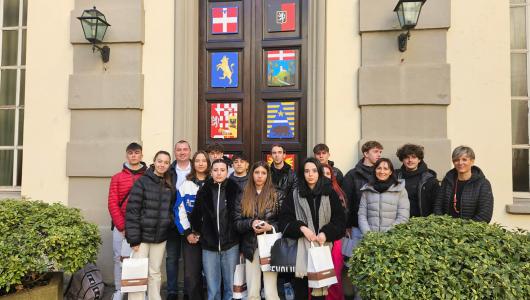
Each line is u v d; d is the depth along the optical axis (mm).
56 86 4527
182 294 4035
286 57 4500
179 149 3777
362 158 3914
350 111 4199
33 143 4520
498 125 4016
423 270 2436
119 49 4457
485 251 2510
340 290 3365
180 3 4414
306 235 3043
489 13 4074
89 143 4414
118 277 3777
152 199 3441
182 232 3479
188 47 4445
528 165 4199
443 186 3385
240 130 4547
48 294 3396
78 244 3375
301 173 3266
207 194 3381
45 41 4566
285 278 3816
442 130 4051
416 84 4078
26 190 4492
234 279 3281
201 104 4613
